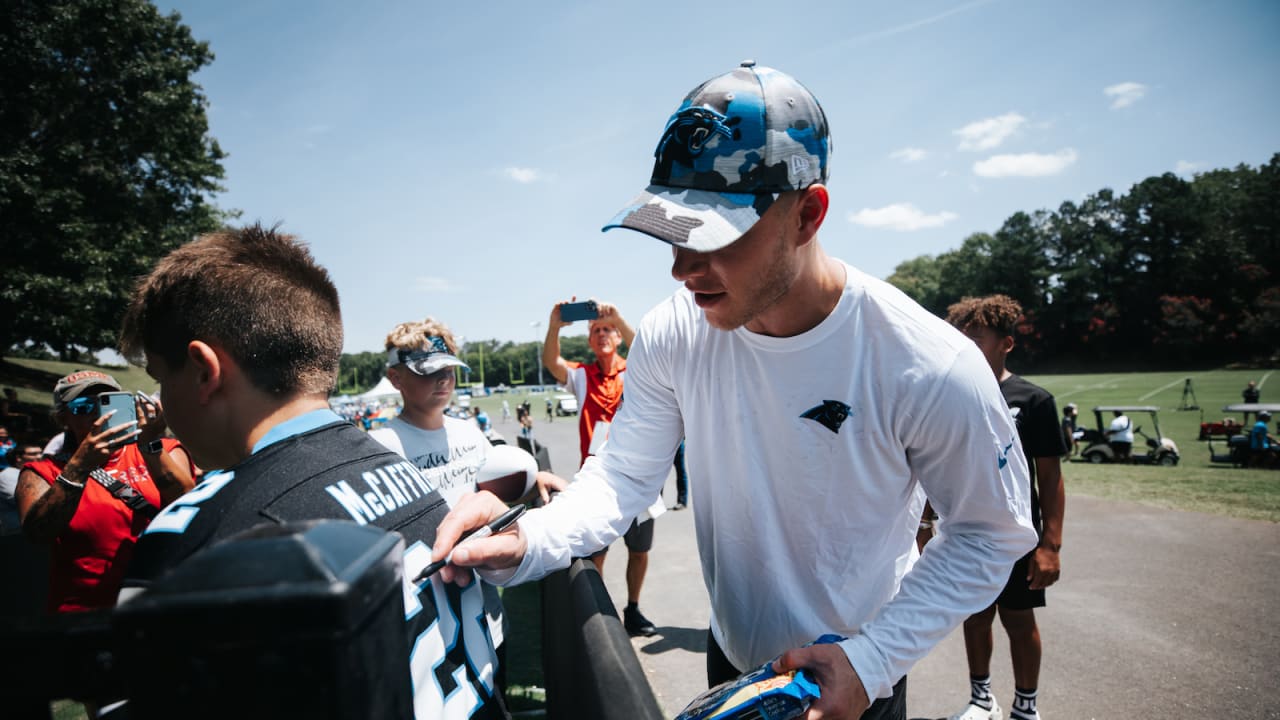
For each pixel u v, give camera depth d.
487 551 1.04
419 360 2.68
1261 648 3.56
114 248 16.31
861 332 1.18
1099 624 3.98
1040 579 2.61
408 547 0.91
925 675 3.41
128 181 17.61
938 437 1.16
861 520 1.29
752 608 1.41
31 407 17.22
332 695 0.39
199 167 19.19
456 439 2.83
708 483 1.43
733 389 1.30
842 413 1.21
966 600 1.15
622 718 0.86
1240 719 2.88
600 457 1.52
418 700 0.87
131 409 2.61
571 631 1.48
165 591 0.38
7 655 0.42
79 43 15.95
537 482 2.56
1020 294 75.88
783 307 1.17
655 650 3.71
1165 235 67.25
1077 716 2.94
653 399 1.49
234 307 0.91
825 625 1.36
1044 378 61.22
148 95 16.92
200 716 0.39
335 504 0.82
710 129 1.06
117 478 2.54
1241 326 59.34
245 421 0.93
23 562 3.35
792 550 1.35
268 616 0.38
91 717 1.83
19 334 15.85
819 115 1.12
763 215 1.04
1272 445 11.76
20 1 15.16
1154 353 66.19
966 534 1.22
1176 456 12.38
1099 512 7.20
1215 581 4.70
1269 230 64.31
